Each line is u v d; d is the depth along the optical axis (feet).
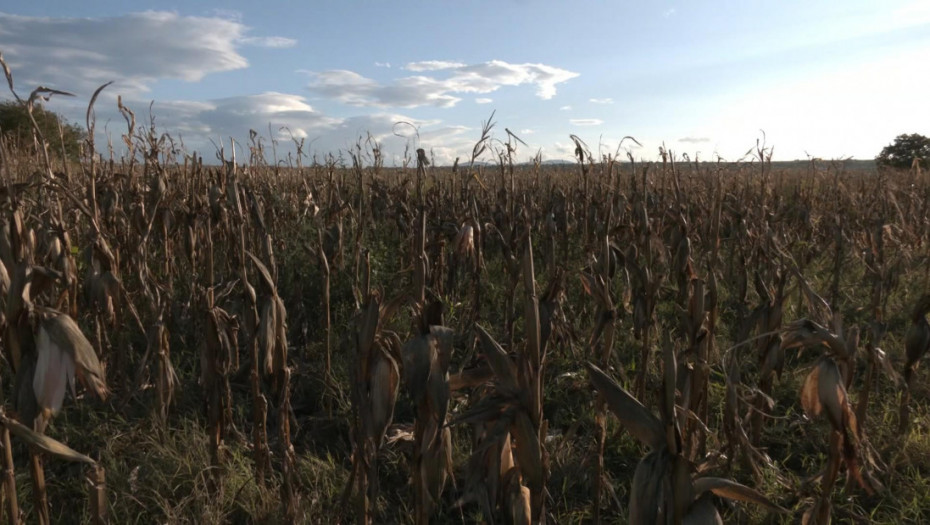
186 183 18.13
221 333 10.53
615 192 18.51
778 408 14.92
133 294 16.76
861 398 11.07
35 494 6.75
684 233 12.37
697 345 9.78
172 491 10.73
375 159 27.81
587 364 5.34
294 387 15.69
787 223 30.01
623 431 13.12
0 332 6.08
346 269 20.48
